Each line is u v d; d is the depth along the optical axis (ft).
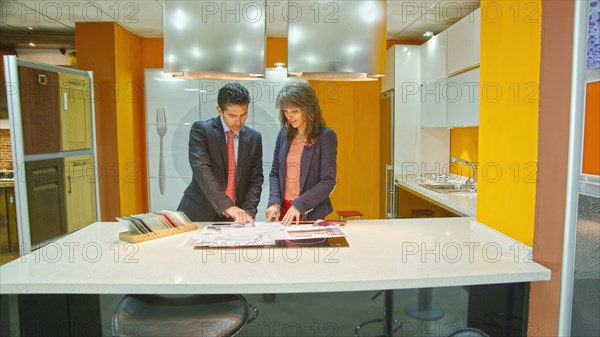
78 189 11.90
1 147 15.43
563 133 4.41
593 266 4.04
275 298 4.99
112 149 13.93
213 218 8.20
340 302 4.97
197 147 7.65
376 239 5.84
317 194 6.82
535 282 4.84
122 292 4.23
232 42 6.09
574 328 4.30
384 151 15.47
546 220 4.67
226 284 4.19
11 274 4.46
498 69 5.58
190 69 6.11
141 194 16.14
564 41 4.37
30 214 9.91
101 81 13.66
